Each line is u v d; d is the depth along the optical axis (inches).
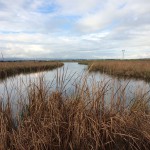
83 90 141.9
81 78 157.2
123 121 131.8
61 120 134.3
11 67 788.6
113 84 162.9
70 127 130.3
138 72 678.5
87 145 125.0
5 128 127.6
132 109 148.2
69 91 164.2
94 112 138.4
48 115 135.7
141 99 158.2
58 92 148.9
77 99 143.6
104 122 131.6
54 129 128.7
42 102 143.1
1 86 261.9
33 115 137.9
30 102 152.1
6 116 142.0
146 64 901.2
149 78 562.3
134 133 133.2
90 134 125.6
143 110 153.3
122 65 885.8
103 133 130.2
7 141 128.7
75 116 130.6
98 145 125.3
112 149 128.9
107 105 151.7
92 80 165.5
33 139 121.3
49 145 125.0
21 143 123.0
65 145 127.0
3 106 146.7
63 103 144.8
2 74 551.2
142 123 138.5
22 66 884.0
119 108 150.9
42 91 149.7
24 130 129.6
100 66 971.9
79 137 125.9
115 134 130.0
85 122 130.6
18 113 148.3
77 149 125.7
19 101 165.0
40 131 127.9
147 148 129.0
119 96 154.6
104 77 180.2
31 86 158.9
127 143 131.9
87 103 142.2
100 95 142.9
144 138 132.8
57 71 158.1
